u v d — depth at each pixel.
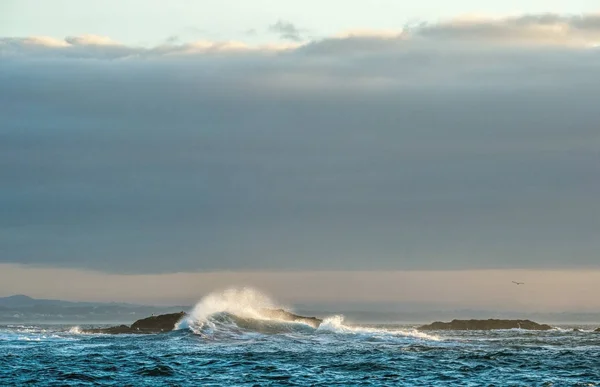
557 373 64.88
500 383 59.34
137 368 67.75
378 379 61.47
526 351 84.25
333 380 60.91
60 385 58.16
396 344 92.44
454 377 62.53
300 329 104.69
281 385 58.31
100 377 62.25
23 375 63.25
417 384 59.03
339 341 95.25
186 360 74.00
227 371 65.81
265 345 89.94
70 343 95.62
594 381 60.28
